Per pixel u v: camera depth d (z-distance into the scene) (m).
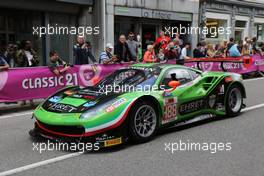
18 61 12.27
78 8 15.82
